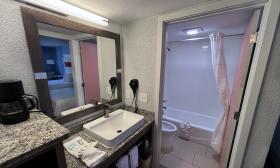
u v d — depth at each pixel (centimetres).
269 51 92
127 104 180
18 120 65
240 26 173
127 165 125
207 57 275
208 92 287
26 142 50
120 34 164
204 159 197
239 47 231
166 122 244
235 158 115
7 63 82
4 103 67
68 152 94
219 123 188
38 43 92
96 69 143
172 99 334
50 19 97
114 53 159
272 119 100
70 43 116
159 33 135
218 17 139
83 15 115
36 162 63
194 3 108
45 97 98
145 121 150
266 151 106
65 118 116
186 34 229
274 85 96
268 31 89
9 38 81
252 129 108
